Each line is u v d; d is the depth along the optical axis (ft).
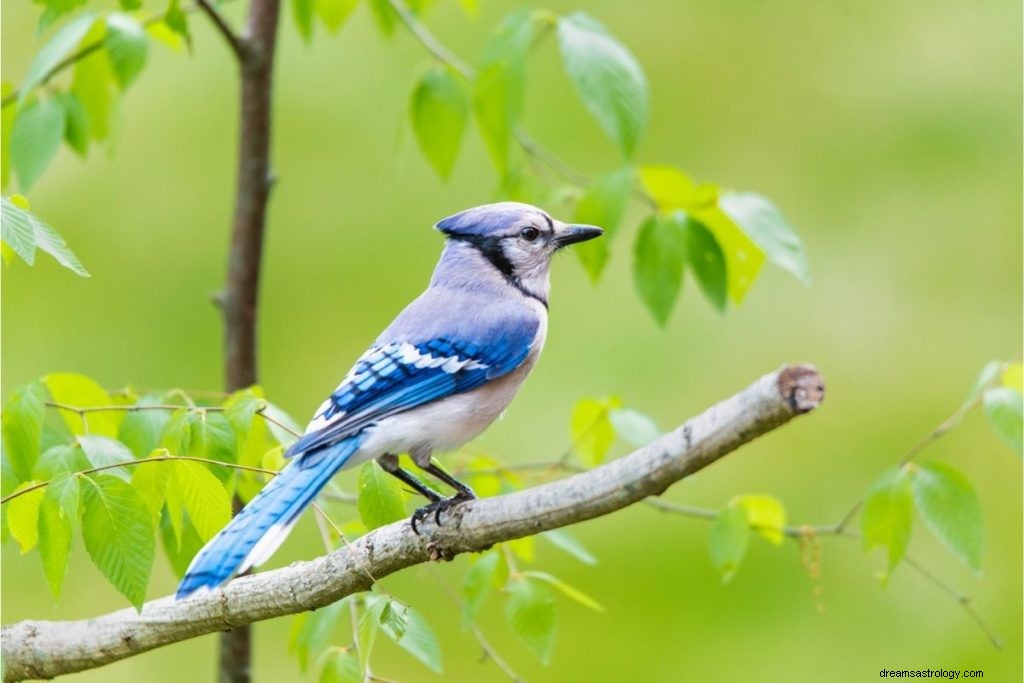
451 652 39.45
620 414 26.03
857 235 43.45
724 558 25.73
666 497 40.73
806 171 43.73
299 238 42.78
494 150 26.27
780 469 41.39
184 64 43.70
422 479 24.98
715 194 26.40
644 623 39.19
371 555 21.27
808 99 44.29
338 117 43.70
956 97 43.91
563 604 39.37
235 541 20.48
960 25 44.68
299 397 41.29
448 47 43.57
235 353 30.14
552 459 40.60
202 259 42.16
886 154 43.98
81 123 26.53
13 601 38.14
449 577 40.04
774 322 42.93
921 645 38.65
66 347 40.37
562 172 28.09
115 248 41.88
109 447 20.57
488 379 26.43
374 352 25.48
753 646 38.81
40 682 24.58
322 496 25.73
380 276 42.52
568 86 43.98
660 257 25.77
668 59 44.55
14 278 40.63
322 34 44.21
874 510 23.88
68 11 25.61
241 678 29.76
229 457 20.98
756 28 44.86
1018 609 39.04
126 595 18.83
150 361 40.78
